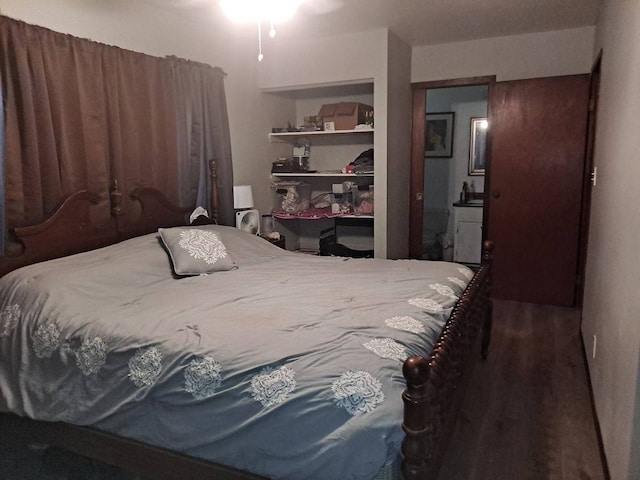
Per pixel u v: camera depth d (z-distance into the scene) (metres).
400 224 4.62
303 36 4.09
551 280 4.41
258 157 4.48
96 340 1.90
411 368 1.29
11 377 2.06
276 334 1.80
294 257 3.25
